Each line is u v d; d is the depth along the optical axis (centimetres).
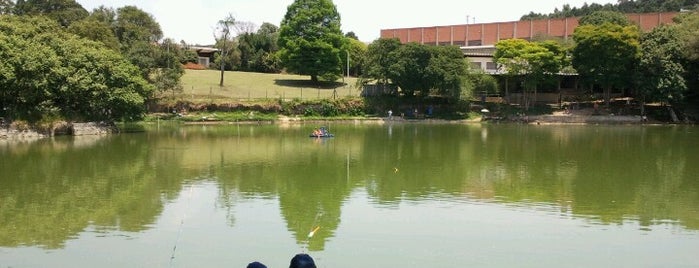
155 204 2377
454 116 7481
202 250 1778
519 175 3117
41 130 4788
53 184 2781
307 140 4912
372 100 7669
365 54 8356
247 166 3388
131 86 5278
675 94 6800
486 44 11612
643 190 2717
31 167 3272
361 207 2342
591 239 1920
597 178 3033
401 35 12775
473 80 7575
